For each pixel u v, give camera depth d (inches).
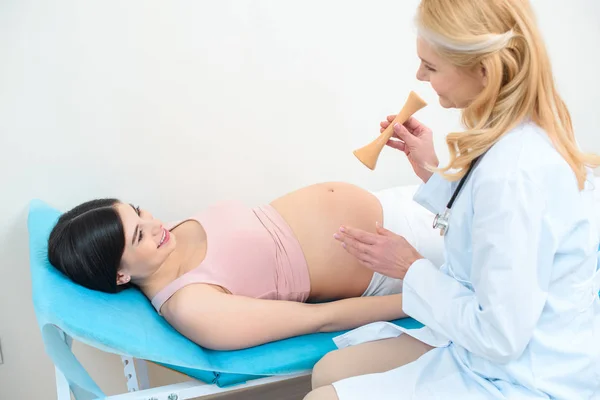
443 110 100.2
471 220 47.1
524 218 42.1
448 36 42.9
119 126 80.0
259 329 60.4
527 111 44.8
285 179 91.7
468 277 48.8
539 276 43.1
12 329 80.7
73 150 78.5
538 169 43.0
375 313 65.1
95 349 83.2
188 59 81.7
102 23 76.6
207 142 85.3
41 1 73.4
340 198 74.8
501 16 42.9
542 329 45.1
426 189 53.9
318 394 49.1
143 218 64.8
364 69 92.8
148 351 53.4
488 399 45.9
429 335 55.1
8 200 77.0
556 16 104.7
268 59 86.3
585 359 44.8
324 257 71.3
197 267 64.9
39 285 55.1
